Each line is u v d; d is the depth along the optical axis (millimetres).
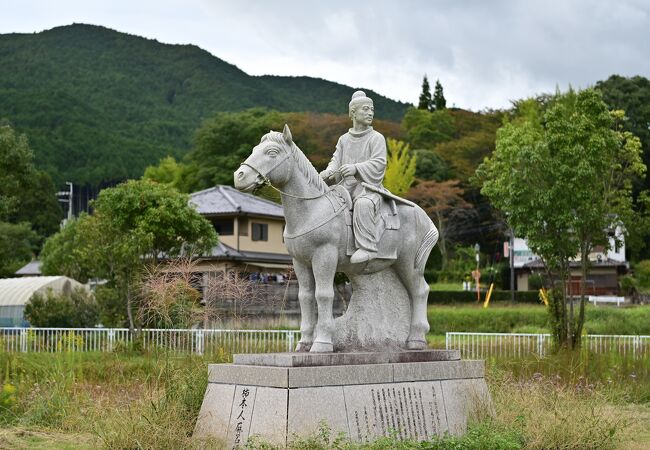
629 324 27250
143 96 108688
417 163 50719
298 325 22734
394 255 9578
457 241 52344
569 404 10430
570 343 18094
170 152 77625
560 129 19156
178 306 13109
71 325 24484
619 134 20188
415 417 8852
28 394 11906
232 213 36438
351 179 9492
